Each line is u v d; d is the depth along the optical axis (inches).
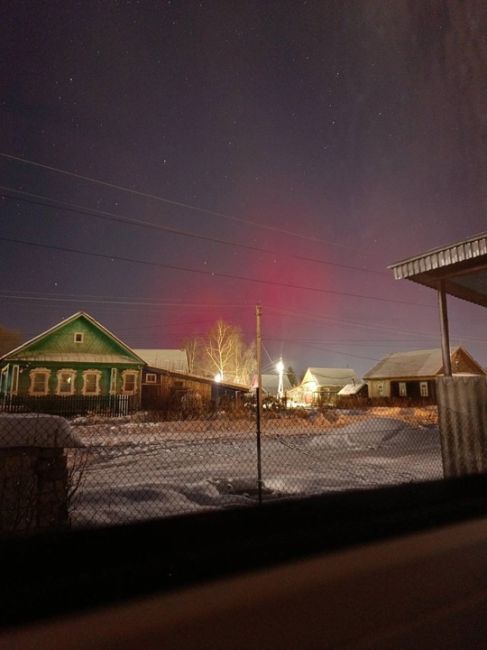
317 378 2529.5
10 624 109.0
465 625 111.0
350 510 209.5
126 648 99.7
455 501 228.5
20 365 1230.3
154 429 792.9
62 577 131.3
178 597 124.9
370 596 126.7
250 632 107.0
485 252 249.9
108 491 280.5
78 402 1052.5
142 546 158.2
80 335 1315.2
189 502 256.4
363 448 572.7
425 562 153.4
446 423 272.8
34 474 179.0
